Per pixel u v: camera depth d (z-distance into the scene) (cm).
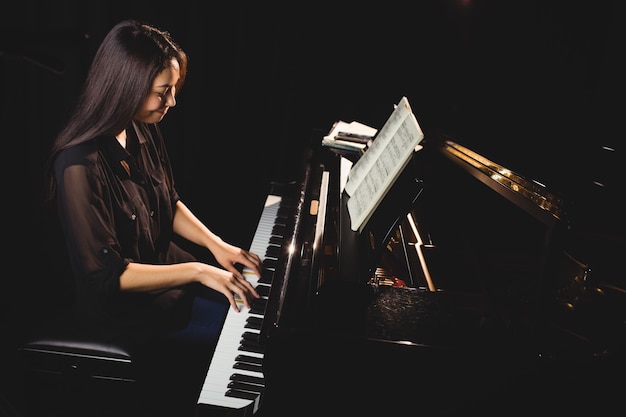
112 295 183
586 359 135
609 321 163
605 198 170
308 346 132
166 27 341
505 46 339
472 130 329
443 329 139
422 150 269
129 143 212
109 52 180
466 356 132
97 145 185
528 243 215
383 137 192
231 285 182
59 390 214
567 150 252
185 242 364
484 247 207
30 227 331
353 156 260
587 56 296
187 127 365
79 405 205
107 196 187
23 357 184
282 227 235
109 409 190
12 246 328
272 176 390
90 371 185
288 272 159
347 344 132
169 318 200
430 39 363
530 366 133
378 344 131
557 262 144
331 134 284
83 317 192
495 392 137
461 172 258
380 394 137
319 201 200
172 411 195
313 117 381
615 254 190
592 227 191
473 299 165
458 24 356
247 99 372
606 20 288
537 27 321
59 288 311
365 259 161
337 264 158
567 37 304
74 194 178
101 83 182
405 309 145
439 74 369
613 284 180
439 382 135
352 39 365
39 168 326
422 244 198
